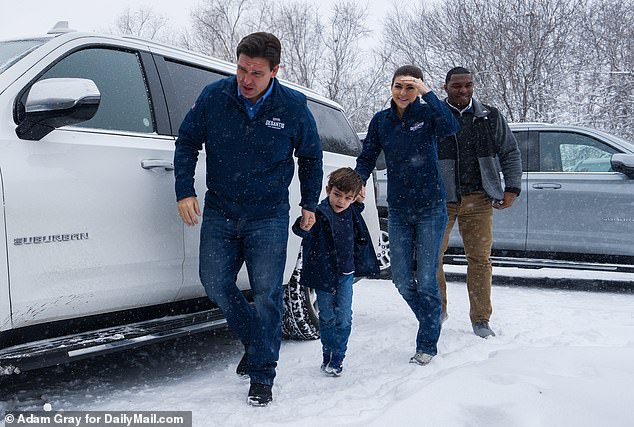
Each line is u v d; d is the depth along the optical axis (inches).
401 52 1131.3
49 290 110.3
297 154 133.5
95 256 117.6
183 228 137.5
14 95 112.3
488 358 141.5
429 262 151.9
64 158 114.5
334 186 142.6
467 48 928.3
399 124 153.1
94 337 118.0
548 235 269.9
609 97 764.0
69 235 113.3
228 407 121.0
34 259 107.7
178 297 140.3
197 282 142.6
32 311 108.7
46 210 109.4
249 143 123.9
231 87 123.9
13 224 104.6
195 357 168.4
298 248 172.9
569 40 870.4
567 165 271.7
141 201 127.3
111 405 123.2
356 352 162.9
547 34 863.1
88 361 161.9
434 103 147.3
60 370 152.4
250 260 127.6
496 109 180.9
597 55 859.4
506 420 98.0
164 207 132.8
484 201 178.1
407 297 158.7
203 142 128.7
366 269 148.6
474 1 939.3
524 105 847.1
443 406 102.0
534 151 276.2
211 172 126.6
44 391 134.6
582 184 265.0
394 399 119.2
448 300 245.3
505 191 183.6
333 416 109.3
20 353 104.7
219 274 127.6
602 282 304.7
